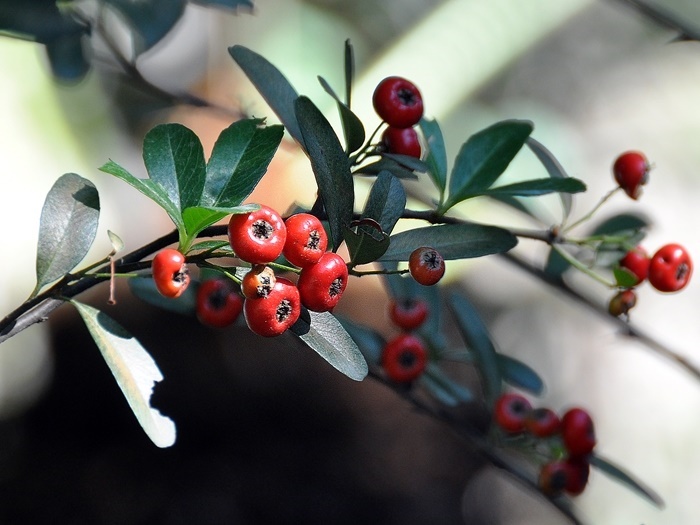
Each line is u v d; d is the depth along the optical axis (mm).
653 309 676
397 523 641
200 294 328
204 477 650
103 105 582
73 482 632
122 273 288
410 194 384
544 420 365
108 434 667
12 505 611
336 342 290
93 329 285
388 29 583
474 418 670
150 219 655
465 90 570
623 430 674
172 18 360
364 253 289
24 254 578
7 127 559
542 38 655
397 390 365
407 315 363
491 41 578
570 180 311
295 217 281
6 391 662
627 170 335
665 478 655
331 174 290
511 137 316
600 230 373
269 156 289
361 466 673
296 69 568
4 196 564
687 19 614
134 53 364
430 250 291
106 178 629
